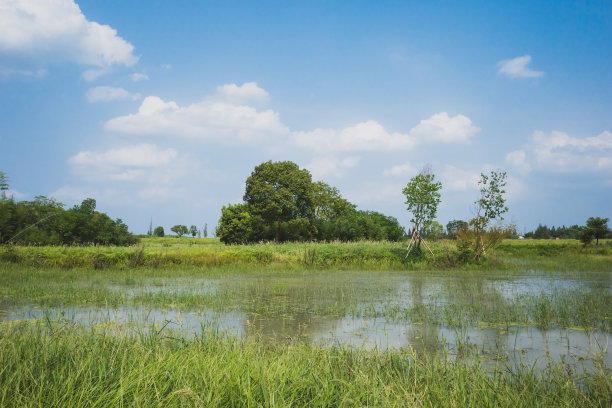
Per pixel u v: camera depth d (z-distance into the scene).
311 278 15.12
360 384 3.32
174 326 6.65
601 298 9.91
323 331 6.59
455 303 9.38
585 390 3.96
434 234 30.19
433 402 3.18
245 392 2.83
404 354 4.78
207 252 19.66
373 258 21.62
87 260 17.44
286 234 47.59
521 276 16.33
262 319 7.50
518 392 3.57
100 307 8.45
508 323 7.18
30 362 3.40
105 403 2.79
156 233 79.44
